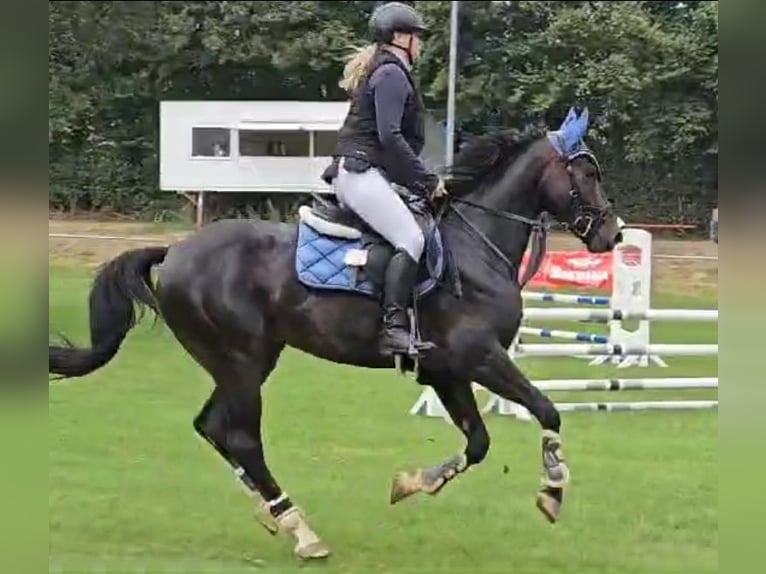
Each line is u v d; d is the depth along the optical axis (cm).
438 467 884
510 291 877
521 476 1123
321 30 5053
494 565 833
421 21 867
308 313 863
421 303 858
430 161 1046
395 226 844
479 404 1587
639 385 1484
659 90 4509
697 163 4500
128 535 893
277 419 1416
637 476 1134
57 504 978
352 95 872
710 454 1254
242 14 5016
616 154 4575
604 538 909
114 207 4962
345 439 1296
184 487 1051
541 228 916
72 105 4950
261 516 862
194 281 868
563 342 2305
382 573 809
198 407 1484
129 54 5059
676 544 896
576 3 4788
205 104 4500
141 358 1970
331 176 873
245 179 4525
